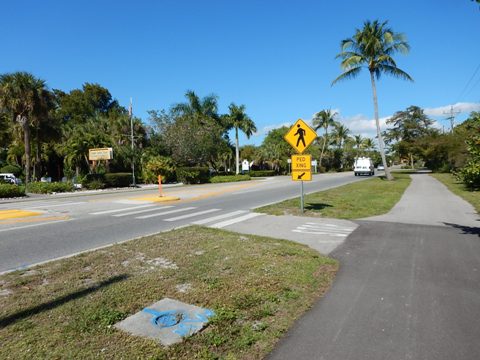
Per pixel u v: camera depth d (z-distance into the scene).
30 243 7.83
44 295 4.52
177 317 3.85
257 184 32.47
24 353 3.15
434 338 3.46
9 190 22.11
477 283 4.97
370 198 16.39
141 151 39.59
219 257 6.23
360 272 5.49
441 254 6.49
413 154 54.94
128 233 8.96
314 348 3.29
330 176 47.88
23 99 27.72
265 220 10.59
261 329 3.63
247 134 49.50
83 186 30.05
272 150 66.06
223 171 56.75
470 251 6.68
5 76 27.48
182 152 41.38
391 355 3.16
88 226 10.01
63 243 7.82
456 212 11.64
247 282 4.94
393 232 8.52
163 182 37.72
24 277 5.24
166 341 3.35
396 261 6.07
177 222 10.61
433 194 17.89
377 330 3.62
